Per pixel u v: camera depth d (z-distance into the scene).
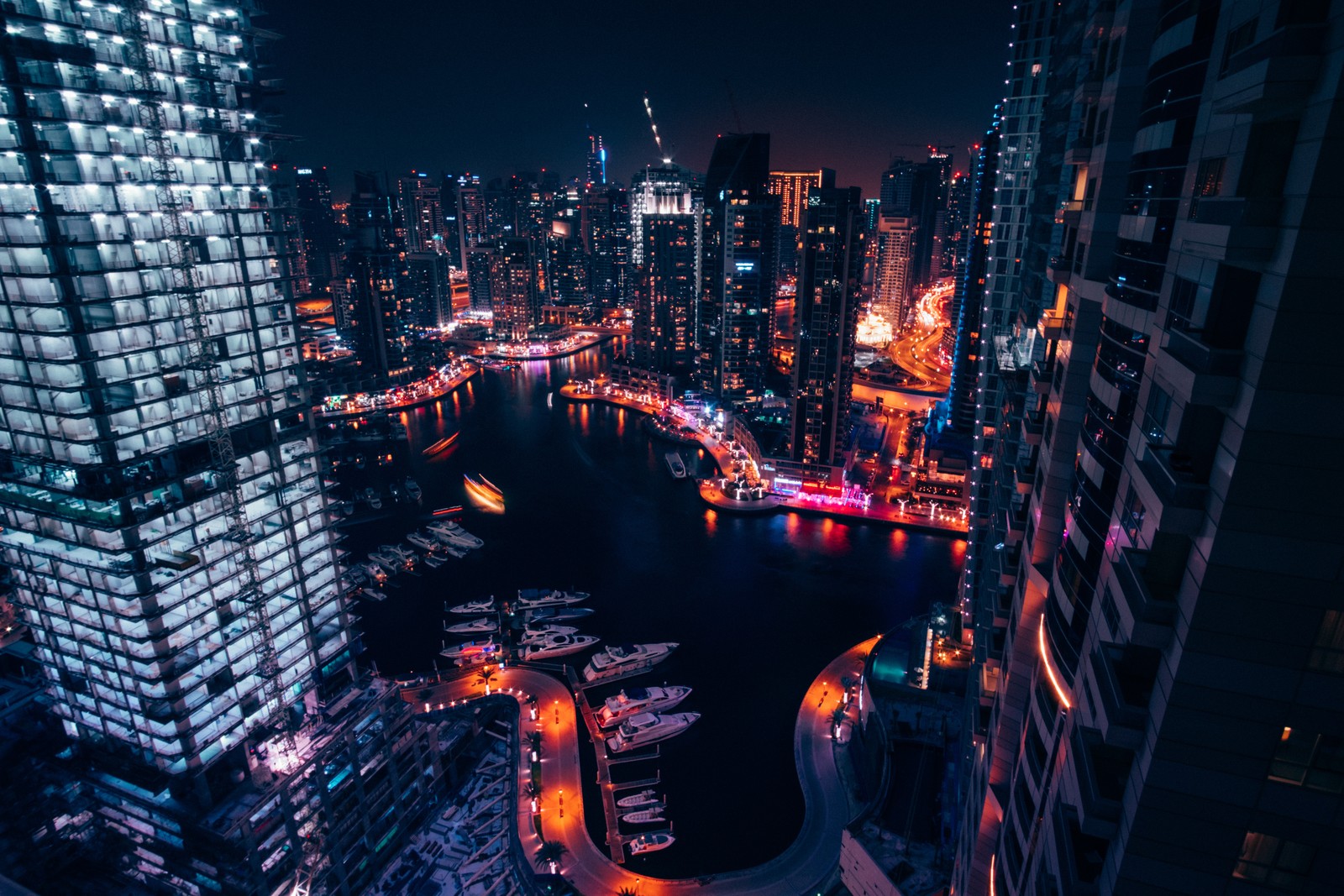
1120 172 46.41
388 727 125.88
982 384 116.12
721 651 185.12
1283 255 23.42
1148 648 32.66
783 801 137.62
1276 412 24.47
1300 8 22.75
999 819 63.75
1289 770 28.12
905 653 149.25
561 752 149.62
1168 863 31.44
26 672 127.06
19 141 84.75
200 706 100.69
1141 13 43.28
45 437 93.56
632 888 116.56
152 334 97.00
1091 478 42.59
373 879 123.06
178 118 101.94
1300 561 25.55
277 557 114.88
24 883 103.50
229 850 100.81
